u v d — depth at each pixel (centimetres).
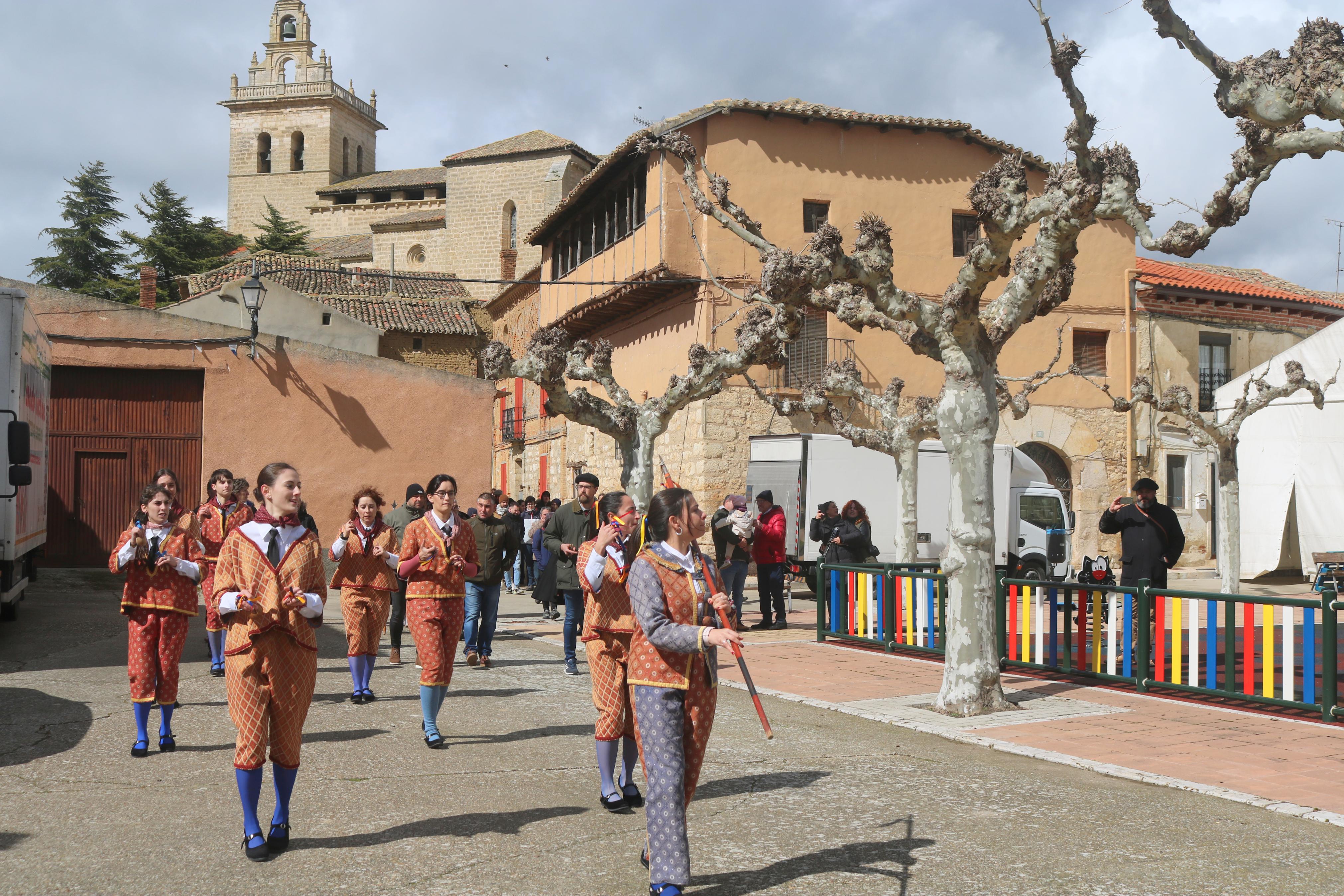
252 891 450
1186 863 499
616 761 591
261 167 8006
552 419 3366
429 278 2506
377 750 719
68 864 483
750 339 1212
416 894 448
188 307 3102
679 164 2420
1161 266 3000
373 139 8462
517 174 5506
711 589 464
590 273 2916
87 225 5362
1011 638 1141
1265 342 2912
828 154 2505
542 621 1662
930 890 458
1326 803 608
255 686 500
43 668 1035
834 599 1352
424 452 2191
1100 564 1153
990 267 868
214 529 1003
